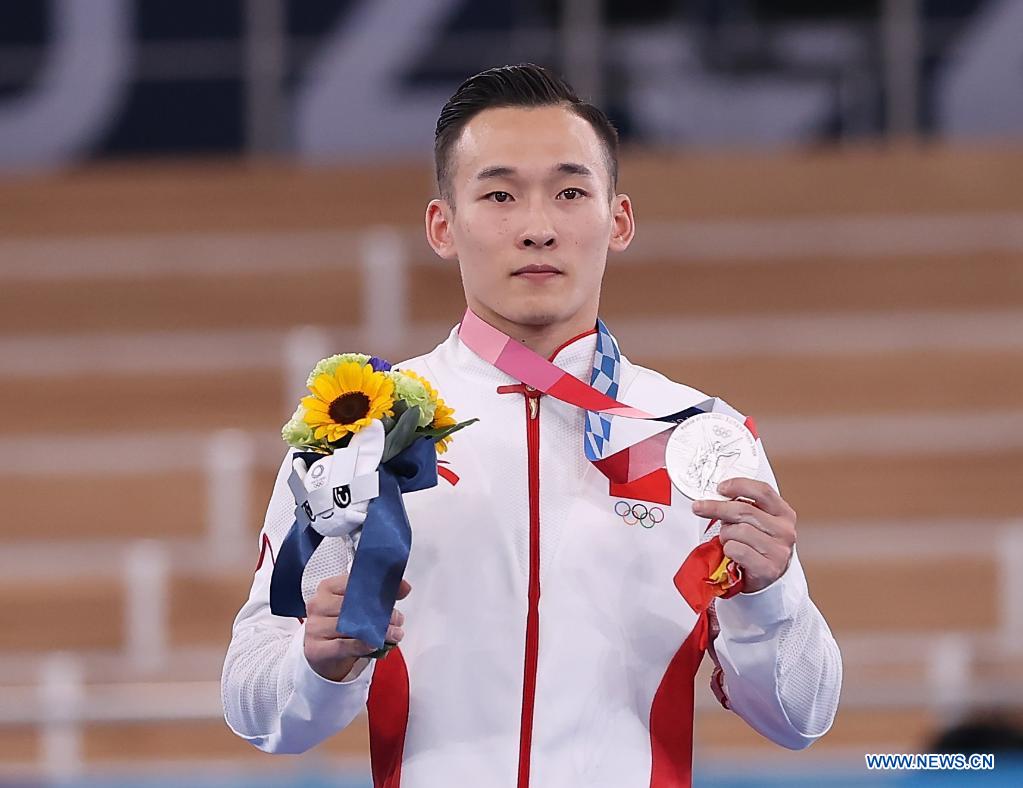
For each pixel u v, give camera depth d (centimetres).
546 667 644
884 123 2652
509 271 664
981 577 1905
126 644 1892
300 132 2694
